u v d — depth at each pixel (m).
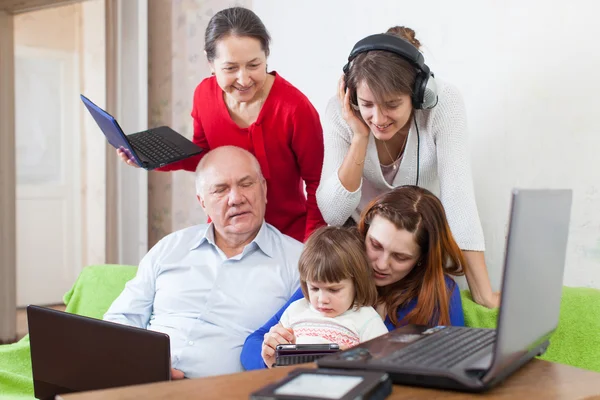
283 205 2.21
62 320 1.45
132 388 0.95
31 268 4.89
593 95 1.76
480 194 2.07
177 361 1.88
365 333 1.54
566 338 1.64
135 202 3.67
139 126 3.54
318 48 2.62
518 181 1.96
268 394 0.88
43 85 4.89
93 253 5.06
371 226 1.58
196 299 1.97
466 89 2.08
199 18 3.25
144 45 3.49
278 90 2.08
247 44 1.90
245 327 1.91
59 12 4.93
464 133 1.74
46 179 4.94
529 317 1.04
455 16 2.09
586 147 1.78
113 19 3.61
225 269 1.96
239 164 1.95
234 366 1.89
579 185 1.81
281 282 1.94
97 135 4.97
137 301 2.03
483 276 1.71
